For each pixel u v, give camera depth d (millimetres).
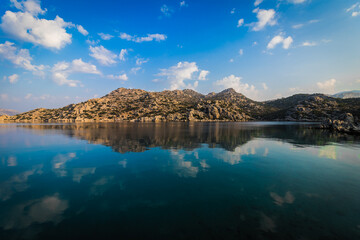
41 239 6344
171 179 12680
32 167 15969
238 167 15688
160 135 44344
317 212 8086
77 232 6738
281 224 7168
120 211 8297
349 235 6477
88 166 16188
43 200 9477
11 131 59094
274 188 10977
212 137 39750
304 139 35781
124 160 18375
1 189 11008
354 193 10203
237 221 7402
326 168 15406
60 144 29609
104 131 57719
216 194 10094
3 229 6918
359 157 19562
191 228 6934
